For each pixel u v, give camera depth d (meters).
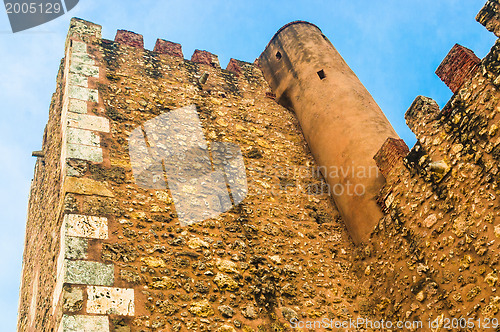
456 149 7.18
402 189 7.81
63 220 6.83
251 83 11.28
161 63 10.37
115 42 10.24
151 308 6.27
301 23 11.97
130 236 6.95
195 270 6.98
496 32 7.16
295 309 7.21
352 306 7.57
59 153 8.80
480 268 6.38
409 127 7.99
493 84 6.96
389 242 7.75
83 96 8.73
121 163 7.90
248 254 7.62
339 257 8.28
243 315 6.75
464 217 6.77
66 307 5.85
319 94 10.15
